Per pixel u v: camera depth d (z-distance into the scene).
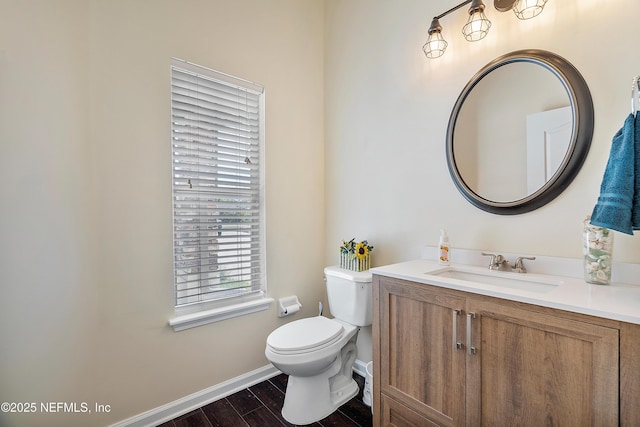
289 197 2.22
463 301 1.13
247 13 2.00
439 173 1.70
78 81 1.43
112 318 1.52
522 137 1.38
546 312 0.94
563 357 0.91
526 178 1.37
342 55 2.27
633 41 1.12
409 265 1.55
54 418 1.38
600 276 1.11
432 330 1.23
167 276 1.69
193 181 1.81
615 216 0.93
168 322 1.69
